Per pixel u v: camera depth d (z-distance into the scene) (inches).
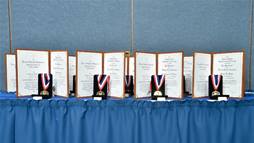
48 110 53.1
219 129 53.0
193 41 69.4
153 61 56.7
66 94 57.0
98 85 55.5
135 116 52.7
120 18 69.4
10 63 62.8
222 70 56.6
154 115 52.7
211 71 57.5
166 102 52.3
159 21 69.6
